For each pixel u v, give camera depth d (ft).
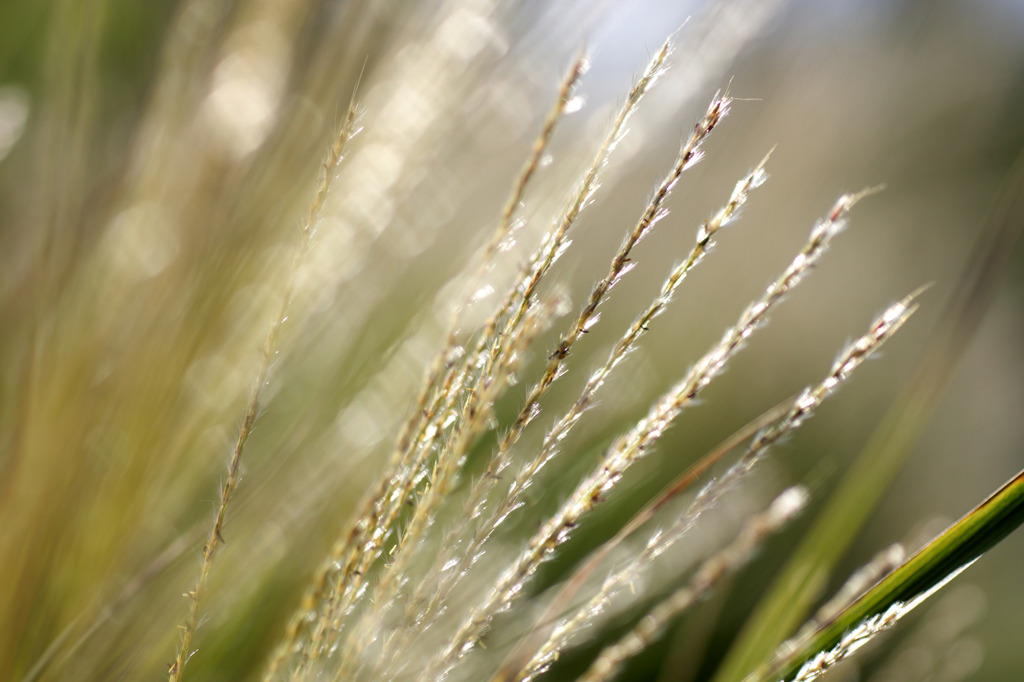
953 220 6.89
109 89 2.65
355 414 2.38
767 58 3.40
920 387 2.09
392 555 1.58
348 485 2.27
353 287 2.46
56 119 2.06
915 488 6.75
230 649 2.13
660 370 3.84
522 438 3.00
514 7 2.33
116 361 2.03
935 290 6.71
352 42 2.11
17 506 1.96
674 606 1.83
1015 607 5.96
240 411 2.10
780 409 1.74
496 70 2.35
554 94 1.55
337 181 2.12
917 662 2.86
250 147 2.11
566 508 1.57
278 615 2.16
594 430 3.18
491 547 2.60
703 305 4.11
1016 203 2.08
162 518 2.07
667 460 3.83
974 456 7.64
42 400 1.99
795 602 2.06
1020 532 6.85
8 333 2.12
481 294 1.58
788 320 5.70
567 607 2.64
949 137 6.53
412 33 2.20
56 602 1.96
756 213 4.08
